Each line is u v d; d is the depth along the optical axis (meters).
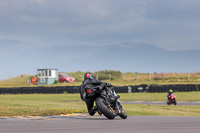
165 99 108.19
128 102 96.62
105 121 29.17
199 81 174.12
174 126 24.52
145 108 69.06
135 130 21.86
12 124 25.27
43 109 39.16
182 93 126.81
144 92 137.75
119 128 23.09
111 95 33.34
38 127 23.36
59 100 105.62
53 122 27.45
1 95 145.25
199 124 26.22
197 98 108.31
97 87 33.56
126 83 189.88
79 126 24.41
